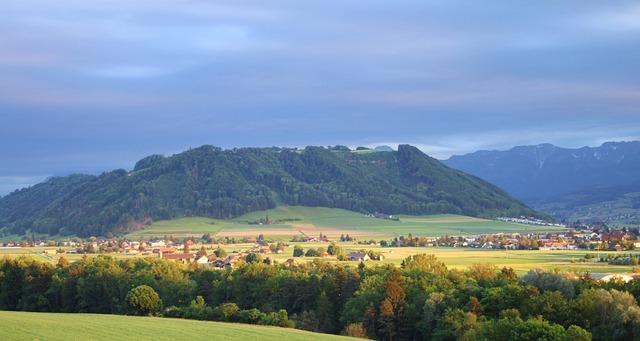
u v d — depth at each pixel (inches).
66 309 6461.6
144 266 7190.0
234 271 6545.3
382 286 5339.6
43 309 6510.8
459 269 6742.1
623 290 4842.5
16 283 6688.0
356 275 5935.0
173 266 7160.4
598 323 4266.7
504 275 5787.4
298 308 5792.3
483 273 6067.9
